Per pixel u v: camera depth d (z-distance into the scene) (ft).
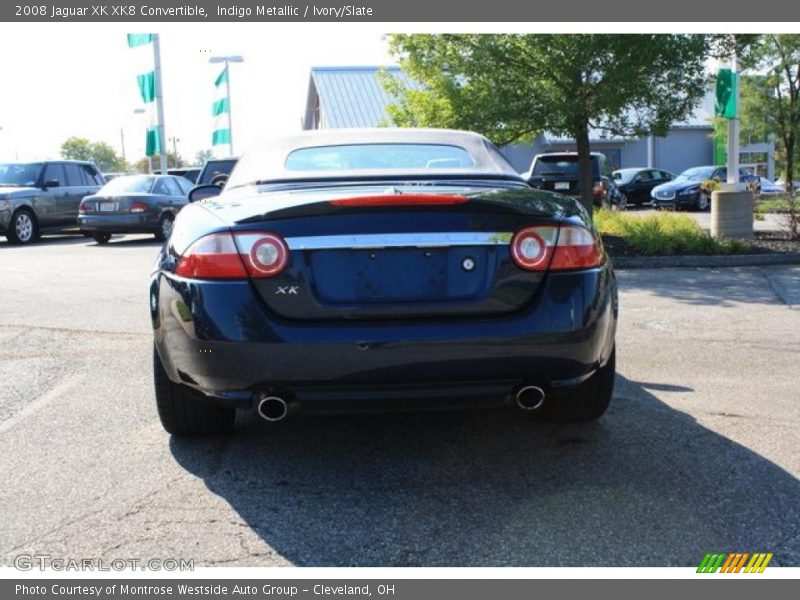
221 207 10.96
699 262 35.53
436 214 10.19
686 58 37.32
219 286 10.00
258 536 9.65
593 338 10.48
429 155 13.69
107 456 12.21
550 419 13.41
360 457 12.21
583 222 10.82
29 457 12.16
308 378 9.89
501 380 10.22
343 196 10.34
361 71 127.24
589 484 11.07
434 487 11.05
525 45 37.81
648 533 9.66
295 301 9.98
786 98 81.51
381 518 10.12
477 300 10.16
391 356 9.84
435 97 41.88
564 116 38.47
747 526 9.81
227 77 84.07
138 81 77.20
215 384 10.19
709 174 90.63
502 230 10.27
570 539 9.53
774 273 32.65
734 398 14.97
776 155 84.17
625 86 37.29
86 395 15.48
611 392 12.64
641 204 101.40
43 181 55.47
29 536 9.65
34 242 55.06
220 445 12.73
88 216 52.06
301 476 11.47
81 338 20.59
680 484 11.03
